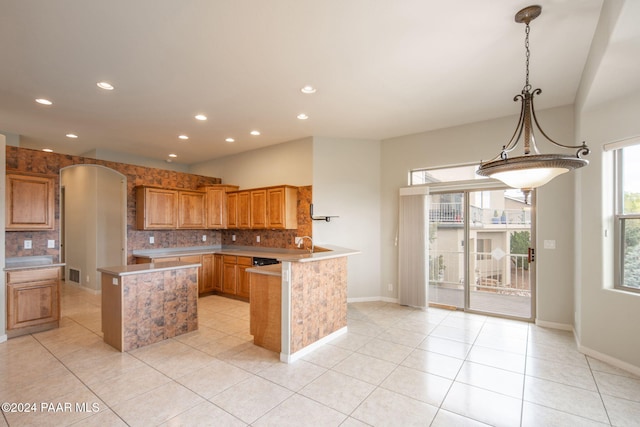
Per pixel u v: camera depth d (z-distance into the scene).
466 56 2.94
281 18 2.37
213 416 2.30
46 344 3.65
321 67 3.13
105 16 2.33
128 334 3.46
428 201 5.16
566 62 3.03
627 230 3.14
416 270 5.18
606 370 3.03
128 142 5.82
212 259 6.29
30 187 4.23
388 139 5.64
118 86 3.50
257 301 3.64
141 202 5.83
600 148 3.26
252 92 3.70
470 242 4.98
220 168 7.11
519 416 2.33
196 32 2.54
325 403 2.48
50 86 3.48
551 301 4.22
